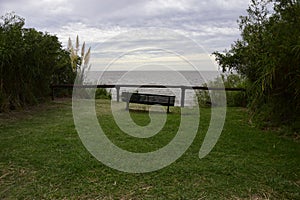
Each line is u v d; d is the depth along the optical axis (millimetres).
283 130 4156
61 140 3621
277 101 4207
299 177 2486
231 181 2402
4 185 2277
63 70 8570
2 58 5387
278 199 2094
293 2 3684
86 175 2504
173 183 2363
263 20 4902
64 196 2104
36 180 2379
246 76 5652
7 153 3062
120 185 2311
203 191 2211
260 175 2529
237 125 4762
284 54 3416
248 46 5215
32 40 6375
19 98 6137
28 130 4172
